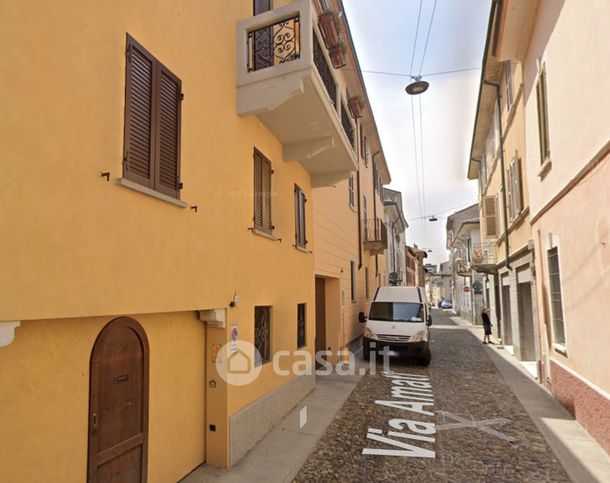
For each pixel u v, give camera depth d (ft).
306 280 29.58
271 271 23.06
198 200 15.76
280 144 25.49
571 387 23.70
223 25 18.62
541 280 31.01
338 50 27.12
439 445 20.06
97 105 10.88
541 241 30.53
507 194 47.03
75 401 10.86
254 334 20.70
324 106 21.25
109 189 11.18
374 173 72.33
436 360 44.93
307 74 18.81
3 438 9.12
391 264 96.43
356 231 53.72
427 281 259.80
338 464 17.84
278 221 24.62
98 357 11.60
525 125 34.42
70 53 10.11
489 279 71.36
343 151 27.17
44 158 9.29
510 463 18.01
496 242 58.13
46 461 10.03
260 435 20.20
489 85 49.08
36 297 8.99
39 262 9.08
